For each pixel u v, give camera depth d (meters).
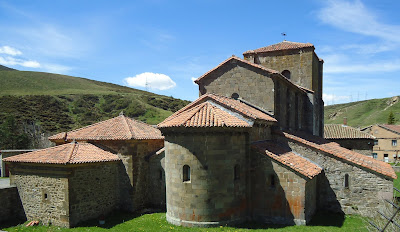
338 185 17.97
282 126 21.61
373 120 101.12
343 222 16.03
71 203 16.81
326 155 18.38
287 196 15.66
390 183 16.66
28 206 18.33
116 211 19.89
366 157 21.14
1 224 17.78
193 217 15.27
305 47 26.97
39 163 17.30
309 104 26.94
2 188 18.27
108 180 19.39
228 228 14.93
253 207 16.45
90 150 19.27
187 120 15.48
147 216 18.30
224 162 15.41
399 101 112.50
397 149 58.16
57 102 71.50
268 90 20.28
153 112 76.31
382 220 13.23
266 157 16.14
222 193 15.36
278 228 14.99
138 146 20.38
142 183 20.64
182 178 15.59
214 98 17.72
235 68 21.47
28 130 51.91
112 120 23.03
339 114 123.31
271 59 28.42
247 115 16.25
